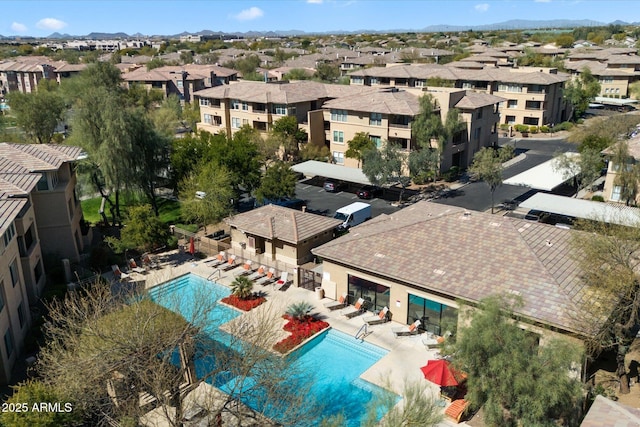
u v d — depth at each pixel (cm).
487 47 18812
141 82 12838
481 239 3359
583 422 1806
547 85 9619
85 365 2162
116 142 5062
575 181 6141
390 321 3472
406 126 6838
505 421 2106
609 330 2578
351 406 2703
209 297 3450
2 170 3844
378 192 6538
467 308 2436
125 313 2458
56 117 8931
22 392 2089
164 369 2288
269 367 2386
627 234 2730
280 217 4703
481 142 7725
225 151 5644
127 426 2128
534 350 2166
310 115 7744
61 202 4241
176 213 5953
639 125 7725
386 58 15000
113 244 4428
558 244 3259
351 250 3619
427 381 2830
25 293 3400
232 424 2472
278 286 4078
